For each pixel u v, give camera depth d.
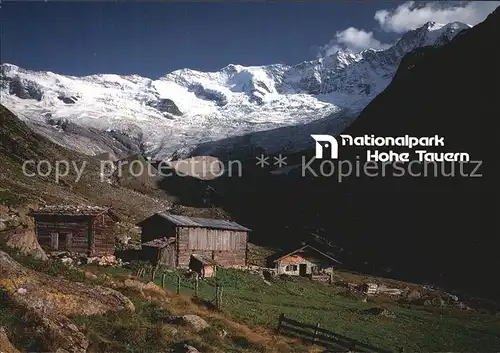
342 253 117.25
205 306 36.88
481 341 46.38
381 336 42.06
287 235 132.38
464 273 102.75
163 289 37.47
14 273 24.91
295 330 35.34
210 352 25.25
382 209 150.12
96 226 55.94
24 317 21.64
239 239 77.62
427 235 128.00
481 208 129.75
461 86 183.12
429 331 48.03
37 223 56.47
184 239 69.62
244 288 57.69
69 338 21.45
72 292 26.08
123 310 26.80
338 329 41.62
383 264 112.00
